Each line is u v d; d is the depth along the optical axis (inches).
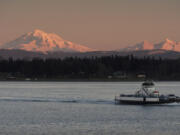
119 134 6924.2
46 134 6875.0
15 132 7012.8
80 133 6978.4
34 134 6870.1
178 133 7003.0
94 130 7234.3
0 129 7268.7
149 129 7357.3
